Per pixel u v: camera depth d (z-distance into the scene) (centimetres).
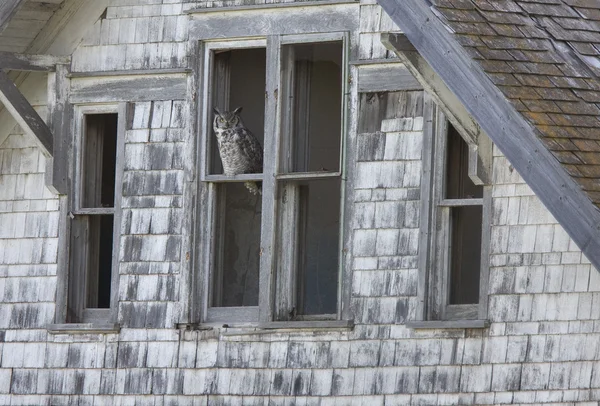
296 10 2698
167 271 2777
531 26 2439
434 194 2575
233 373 2703
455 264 2591
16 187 2912
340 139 2703
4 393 2886
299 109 2725
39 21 2870
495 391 2481
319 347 2639
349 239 2630
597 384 2403
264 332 2684
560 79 2352
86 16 2864
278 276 2689
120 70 2834
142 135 2817
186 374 2742
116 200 2822
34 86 2903
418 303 2562
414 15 2383
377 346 2591
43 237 2883
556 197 2238
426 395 2539
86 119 2883
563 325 2441
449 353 2528
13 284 2898
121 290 2806
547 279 2458
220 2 2772
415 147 2597
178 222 2777
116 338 2806
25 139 2917
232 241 2794
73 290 2866
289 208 2702
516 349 2472
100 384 2812
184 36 2800
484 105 2302
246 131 2745
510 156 2278
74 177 2869
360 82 2642
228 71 2812
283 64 2708
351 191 2634
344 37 2656
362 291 2612
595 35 2489
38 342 2869
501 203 2502
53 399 2847
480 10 2419
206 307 2748
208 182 2767
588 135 2284
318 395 2630
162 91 2812
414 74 2445
